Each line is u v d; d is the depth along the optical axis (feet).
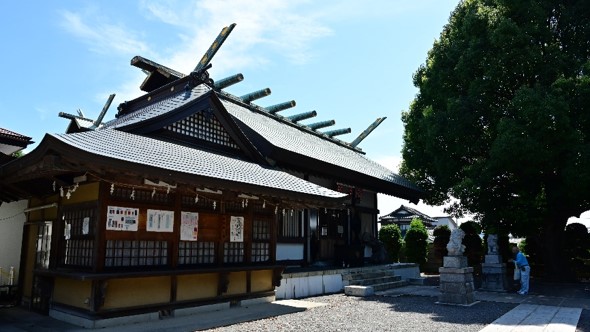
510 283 54.34
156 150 27.22
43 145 20.66
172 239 27.45
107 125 41.96
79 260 25.39
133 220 25.35
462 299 35.24
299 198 32.65
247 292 32.94
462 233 37.73
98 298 23.22
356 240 57.72
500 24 47.39
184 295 28.27
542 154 43.65
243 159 39.19
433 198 68.39
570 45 52.65
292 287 39.04
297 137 57.57
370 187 57.72
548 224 57.16
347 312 31.27
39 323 25.16
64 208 27.40
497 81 49.70
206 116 36.22
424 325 26.45
